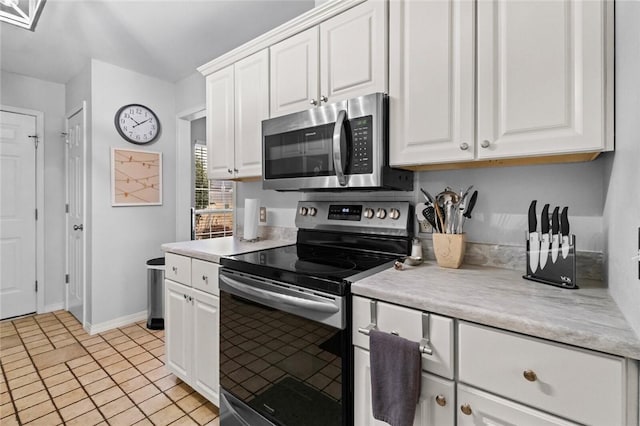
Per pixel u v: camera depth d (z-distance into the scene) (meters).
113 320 2.89
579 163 1.21
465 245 1.42
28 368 2.19
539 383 0.78
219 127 2.13
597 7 0.94
